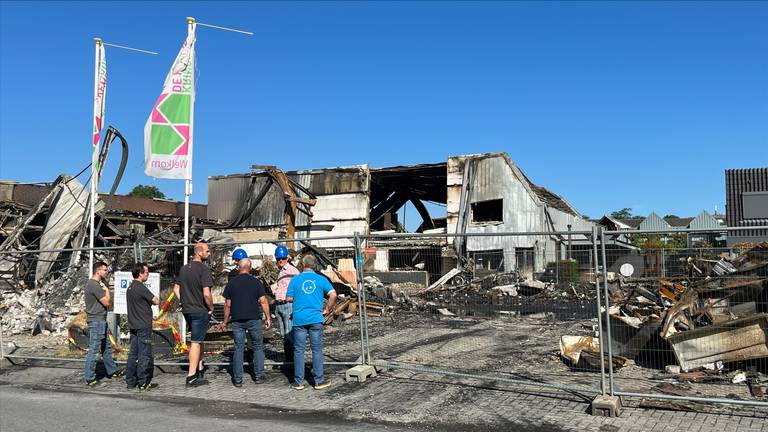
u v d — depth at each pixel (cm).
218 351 1112
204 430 648
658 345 891
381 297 1719
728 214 3775
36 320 1442
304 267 851
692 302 866
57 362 1087
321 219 3609
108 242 2562
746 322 802
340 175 3594
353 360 1011
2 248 2244
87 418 703
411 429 650
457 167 3331
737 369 819
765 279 822
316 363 830
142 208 3531
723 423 625
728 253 1052
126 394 841
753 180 3819
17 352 1196
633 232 715
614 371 879
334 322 1534
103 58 1492
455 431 640
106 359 948
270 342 1217
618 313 1024
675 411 673
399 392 798
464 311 1131
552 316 978
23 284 1747
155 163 1189
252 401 780
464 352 1064
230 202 3838
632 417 658
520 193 3116
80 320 1161
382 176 3684
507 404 726
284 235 3412
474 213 3441
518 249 1128
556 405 714
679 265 1044
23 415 719
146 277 898
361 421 681
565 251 994
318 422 679
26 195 2712
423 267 2534
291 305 942
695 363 832
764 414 650
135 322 866
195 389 855
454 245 1867
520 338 1164
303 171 3688
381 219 4084
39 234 2472
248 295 864
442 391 795
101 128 1499
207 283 883
